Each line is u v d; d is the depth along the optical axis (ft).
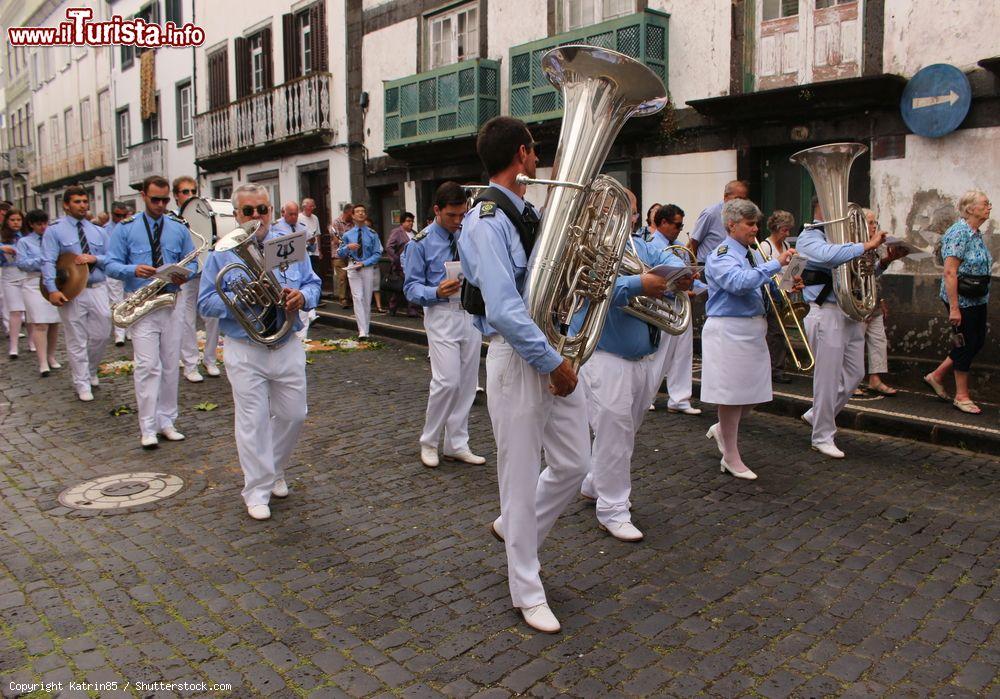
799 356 30.35
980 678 10.07
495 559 13.62
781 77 32.65
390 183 54.19
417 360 33.99
